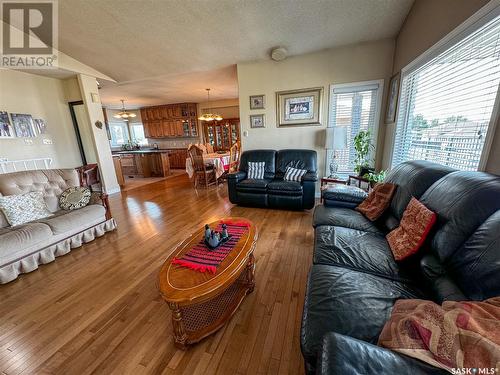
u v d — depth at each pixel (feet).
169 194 15.89
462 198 3.86
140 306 5.52
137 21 9.61
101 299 5.81
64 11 9.06
